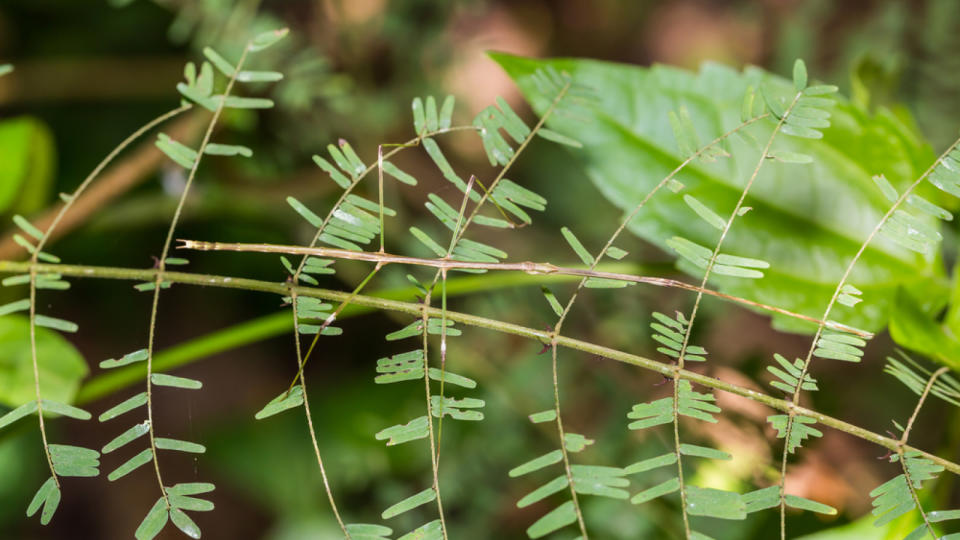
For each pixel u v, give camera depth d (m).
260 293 0.76
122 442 0.42
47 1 0.74
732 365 0.54
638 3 0.92
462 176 0.73
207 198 0.65
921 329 0.48
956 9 0.57
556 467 0.55
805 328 0.48
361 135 0.64
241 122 0.57
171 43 0.73
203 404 0.75
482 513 0.56
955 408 0.49
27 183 0.57
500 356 0.59
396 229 0.65
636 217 0.49
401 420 0.61
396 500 0.57
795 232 0.49
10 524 0.71
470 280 0.51
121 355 0.74
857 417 0.64
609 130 0.49
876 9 0.64
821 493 0.52
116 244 0.73
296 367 0.73
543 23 0.91
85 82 0.71
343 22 0.58
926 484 0.47
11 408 0.51
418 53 0.61
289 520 0.68
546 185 0.73
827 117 0.43
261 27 0.54
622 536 0.53
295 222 0.68
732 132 0.44
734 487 0.51
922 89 0.60
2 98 0.71
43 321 0.43
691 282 0.59
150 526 0.42
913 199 0.43
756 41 0.82
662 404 0.42
